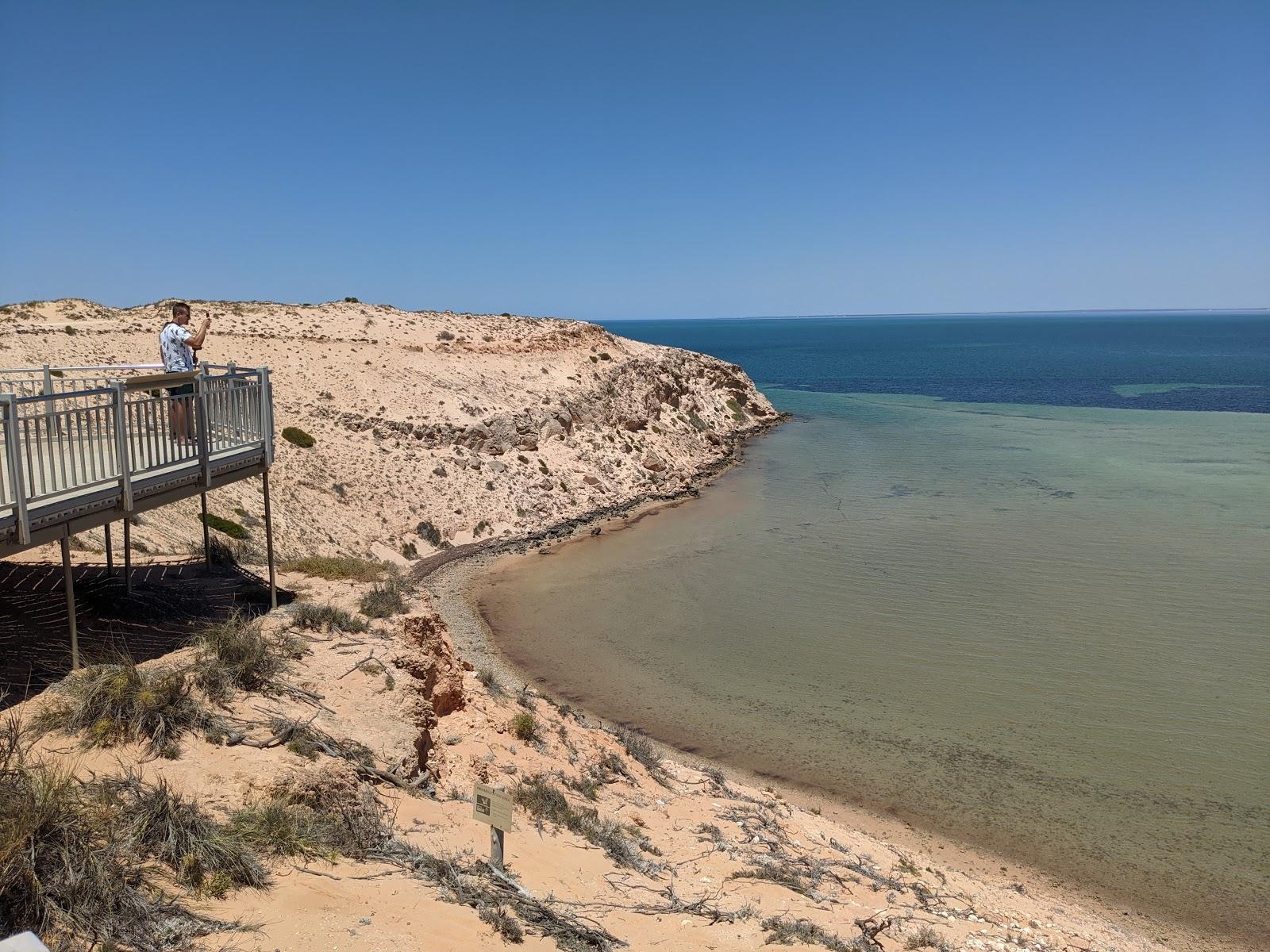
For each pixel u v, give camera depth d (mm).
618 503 40875
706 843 11750
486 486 36781
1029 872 13984
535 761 12312
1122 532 34281
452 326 57281
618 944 7367
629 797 12914
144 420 12180
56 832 5781
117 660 9141
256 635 9984
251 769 7746
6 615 10422
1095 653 22250
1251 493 41000
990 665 21594
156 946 5297
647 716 18953
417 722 10266
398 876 7160
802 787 16328
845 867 12250
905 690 20281
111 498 9188
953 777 16688
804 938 8672
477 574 29406
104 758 7309
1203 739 17891
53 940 5098
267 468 12141
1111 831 14992
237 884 6238
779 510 39469
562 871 8836
